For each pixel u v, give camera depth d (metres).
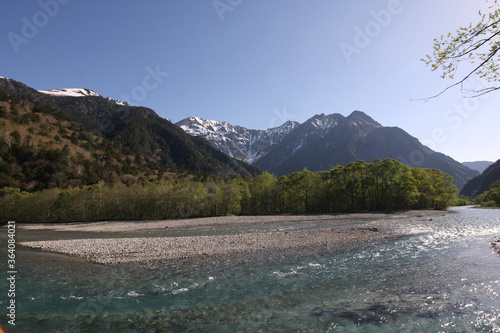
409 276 16.05
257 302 12.68
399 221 51.81
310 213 87.75
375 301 12.42
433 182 92.44
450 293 13.10
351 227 41.50
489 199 120.69
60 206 79.62
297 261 20.47
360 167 89.19
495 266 17.42
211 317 11.17
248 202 92.69
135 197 82.75
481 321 10.27
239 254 23.25
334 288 14.33
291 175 95.69
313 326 10.16
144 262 21.09
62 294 14.06
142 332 10.02
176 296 13.61
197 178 160.75
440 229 37.66
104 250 26.12
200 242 29.31
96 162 154.75
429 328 9.86
